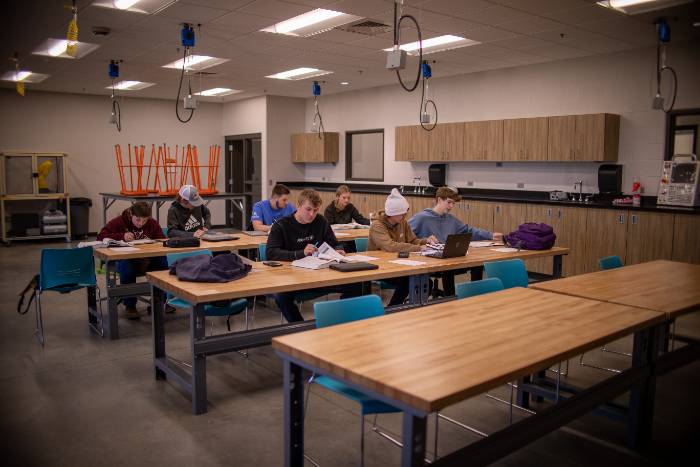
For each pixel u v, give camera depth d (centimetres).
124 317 523
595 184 722
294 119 1182
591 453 275
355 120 1066
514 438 223
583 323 242
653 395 281
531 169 789
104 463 260
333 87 1022
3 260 841
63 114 1102
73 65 801
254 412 318
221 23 562
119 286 453
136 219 510
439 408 159
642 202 679
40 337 443
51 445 277
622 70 689
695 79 630
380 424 303
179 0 484
